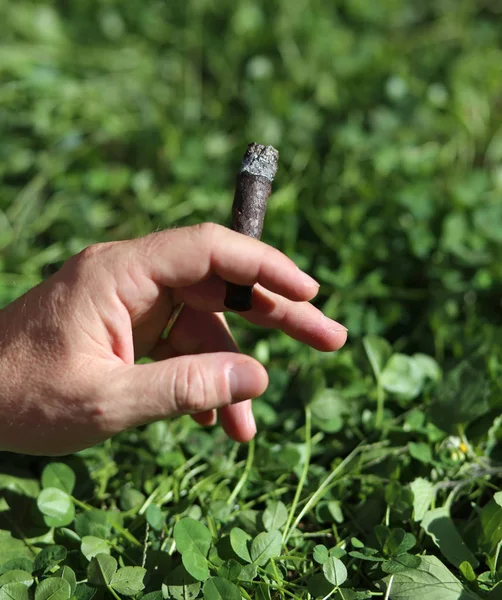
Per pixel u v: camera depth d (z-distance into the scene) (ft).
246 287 1.77
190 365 1.63
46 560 1.82
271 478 2.04
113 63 3.32
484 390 2.02
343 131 2.88
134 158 3.01
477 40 3.51
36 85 3.11
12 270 2.57
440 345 2.29
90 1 3.61
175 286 1.77
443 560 1.87
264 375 1.64
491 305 2.43
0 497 1.97
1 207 2.81
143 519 1.95
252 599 1.81
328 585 1.77
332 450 2.08
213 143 2.94
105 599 1.80
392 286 2.51
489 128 3.05
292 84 3.18
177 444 2.10
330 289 2.49
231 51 3.36
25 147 2.98
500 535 1.81
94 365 1.69
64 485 1.95
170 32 3.54
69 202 2.76
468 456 2.00
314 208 2.70
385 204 2.63
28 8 3.56
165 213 2.69
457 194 2.57
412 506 1.89
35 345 1.72
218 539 1.85
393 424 2.10
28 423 1.71
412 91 3.14
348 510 1.97
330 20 3.54
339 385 2.20
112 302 1.74
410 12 3.70
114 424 1.67
